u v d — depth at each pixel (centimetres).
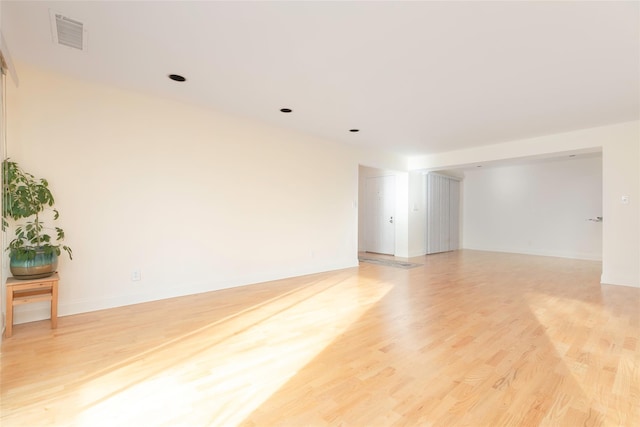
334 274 528
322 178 546
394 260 686
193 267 394
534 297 387
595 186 695
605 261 464
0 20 211
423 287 438
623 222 449
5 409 166
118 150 338
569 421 157
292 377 200
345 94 348
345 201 588
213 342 252
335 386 190
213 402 174
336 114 416
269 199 471
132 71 297
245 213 443
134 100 347
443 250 840
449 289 427
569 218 732
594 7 198
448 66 280
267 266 470
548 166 764
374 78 306
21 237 280
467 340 257
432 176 801
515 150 552
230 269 429
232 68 289
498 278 499
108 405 171
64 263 308
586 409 167
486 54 259
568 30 224
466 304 357
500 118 425
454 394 181
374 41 241
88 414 163
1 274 233
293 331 276
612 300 372
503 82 312
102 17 214
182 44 249
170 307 339
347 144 586
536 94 341
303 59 271
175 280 380
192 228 392
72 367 211
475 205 895
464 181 917
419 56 263
